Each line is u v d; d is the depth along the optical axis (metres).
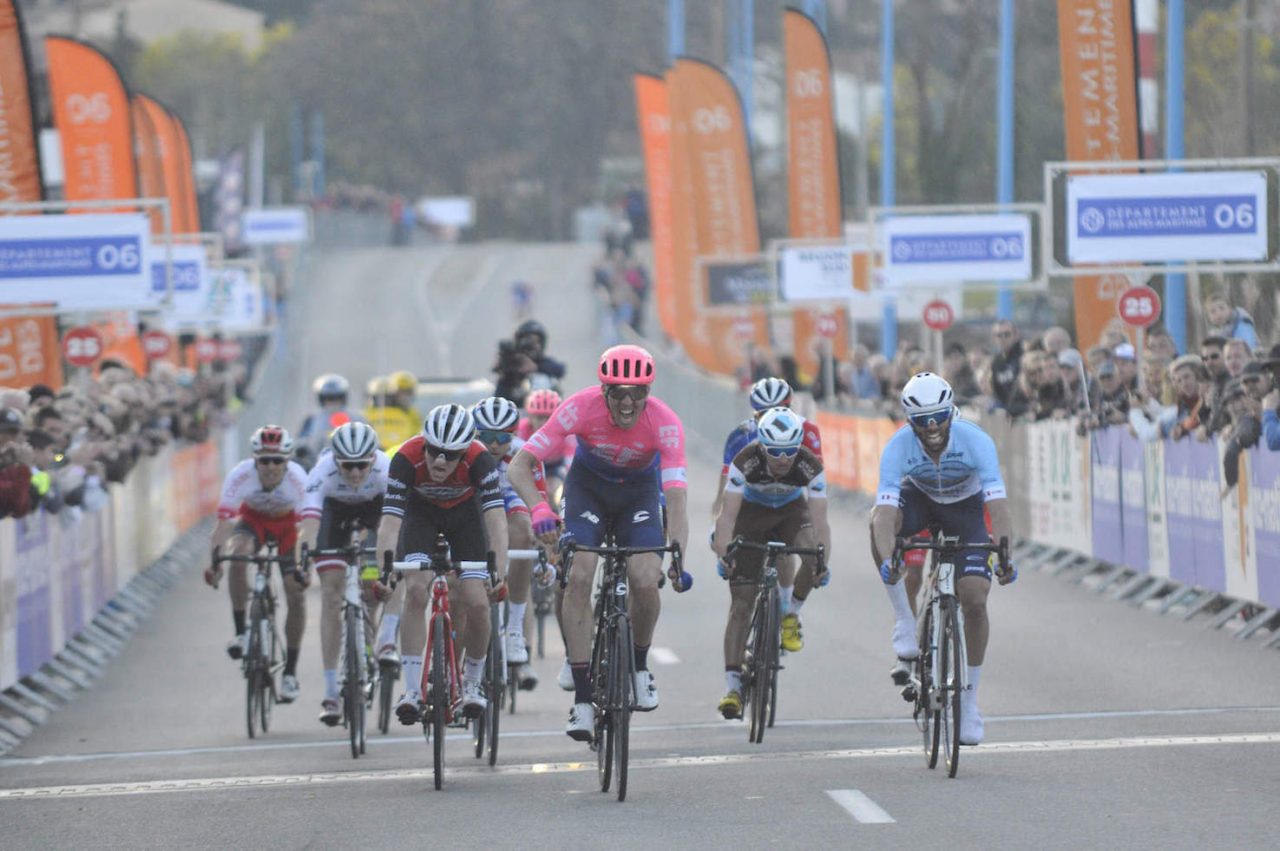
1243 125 74.56
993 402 59.88
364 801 24.34
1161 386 46.88
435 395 70.56
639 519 26.11
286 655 34.09
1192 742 26.47
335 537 31.47
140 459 58.09
